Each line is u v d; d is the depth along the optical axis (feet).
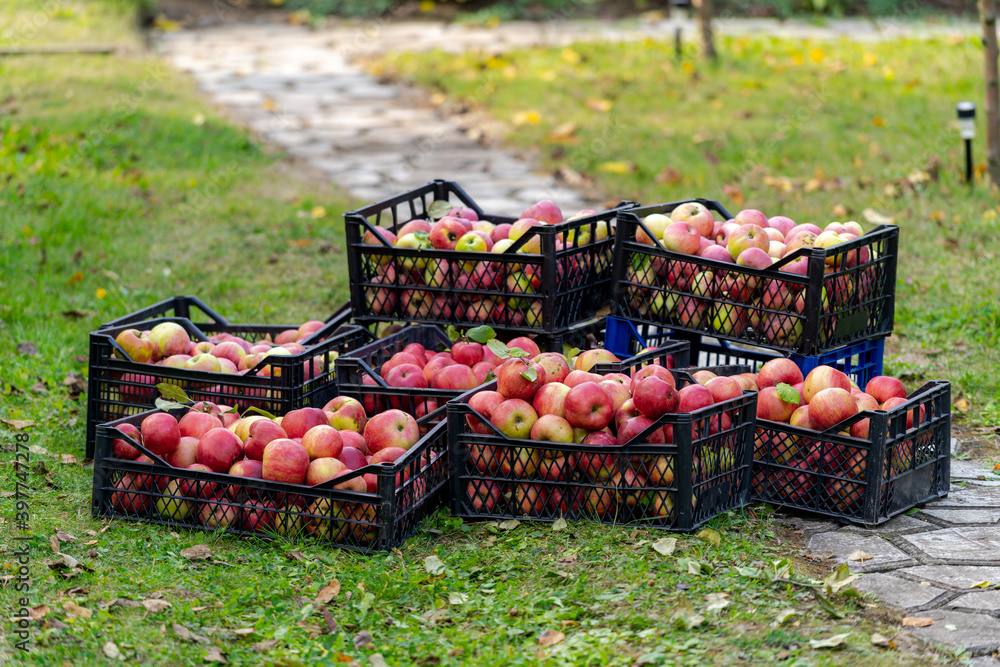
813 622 10.95
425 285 16.83
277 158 34.94
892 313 16.55
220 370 15.84
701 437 13.24
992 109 28.27
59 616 10.81
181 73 46.11
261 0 62.54
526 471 13.56
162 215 28.76
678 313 16.30
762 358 17.49
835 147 33.35
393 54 49.78
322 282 24.54
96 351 15.80
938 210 27.30
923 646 10.46
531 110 40.06
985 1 27.68
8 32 52.13
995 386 18.11
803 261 15.37
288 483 13.07
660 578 11.98
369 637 10.79
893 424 13.48
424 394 14.82
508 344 16.03
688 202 17.63
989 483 14.85
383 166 34.19
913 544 12.89
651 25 55.93
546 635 10.84
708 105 39.55
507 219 19.34
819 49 45.24
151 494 13.42
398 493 13.03
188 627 10.82
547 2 60.80
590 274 17.03
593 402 13.37
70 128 35.35
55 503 14.03
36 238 25.80
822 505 13.80
